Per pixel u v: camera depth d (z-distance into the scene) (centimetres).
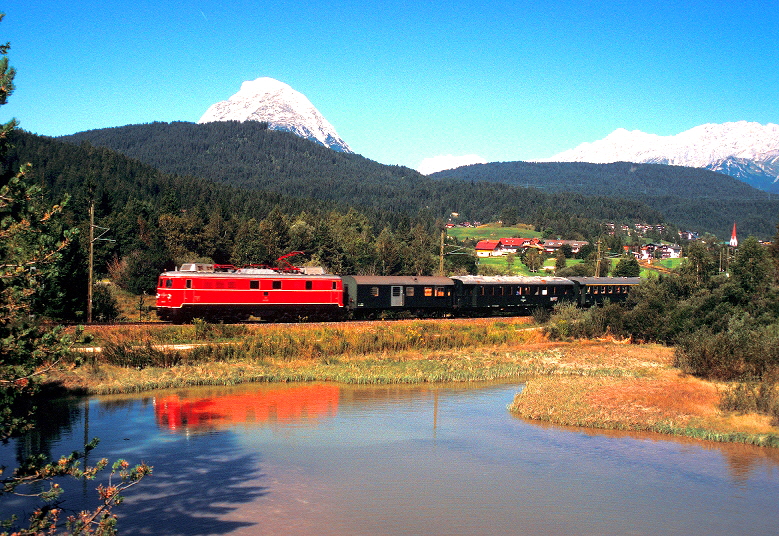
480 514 2098
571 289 7644
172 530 1939
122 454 2647
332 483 2364
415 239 16450
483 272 15112
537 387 3931
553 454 2748
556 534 1956
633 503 2216
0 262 1335
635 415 3288
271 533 1927
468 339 5559
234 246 12069
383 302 6266
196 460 2595
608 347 5697
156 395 3691
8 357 1323
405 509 2128
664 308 6169
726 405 3384
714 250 18275
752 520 2095
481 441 2923
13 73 1305
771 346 4081
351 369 4416
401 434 3022
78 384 3675
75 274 5350
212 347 4469
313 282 5794
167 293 5212
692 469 2580
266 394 3788
